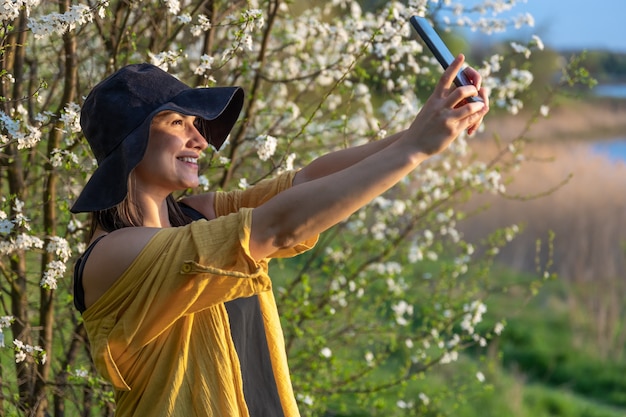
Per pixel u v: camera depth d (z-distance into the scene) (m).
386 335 4.11
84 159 2.78
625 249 8.82
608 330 7.81
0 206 2.59
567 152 11.25
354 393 3.88
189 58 3.61
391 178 1.37
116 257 1.49
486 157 5.87
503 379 6.68
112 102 1.55
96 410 3.28
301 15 4.11
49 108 3.03
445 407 5.71
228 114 1.86
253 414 1.66
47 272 2.38
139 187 1.63
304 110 3.75
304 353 3.71
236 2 3.34
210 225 1.44
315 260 4.34
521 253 9.08
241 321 1.66
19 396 2.89
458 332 7.32
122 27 2.87
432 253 4.42
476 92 1.41
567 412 6.47
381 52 3.43
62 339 3.08
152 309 1.45
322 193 1.38
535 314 8.15
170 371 1.52
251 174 3.79
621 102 19.22
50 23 2.23
